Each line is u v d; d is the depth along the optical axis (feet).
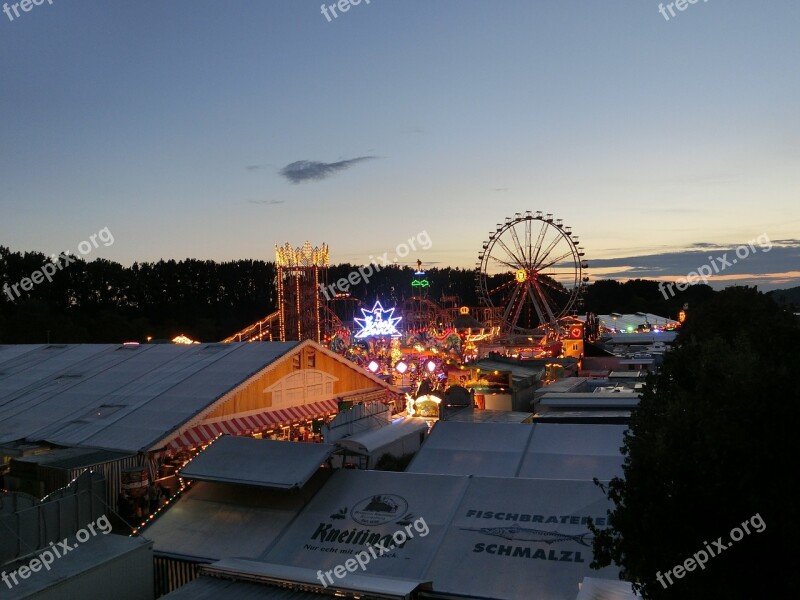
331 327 312.71
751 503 27.71
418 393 134.21
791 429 29.07
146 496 74.79
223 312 560.61
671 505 30.25
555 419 95.61
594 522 46.06
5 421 96.68
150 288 511.40
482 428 71.41
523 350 242.17
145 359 118.62
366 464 72.54
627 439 47.98
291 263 311.88
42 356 132.77
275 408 106.93
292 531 50.01
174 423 87.66
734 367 33.58
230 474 54.85
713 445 29.40
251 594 40.22
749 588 28.60
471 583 42.47
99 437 85.92
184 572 48.62
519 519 47.44
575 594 40.70
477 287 294.05
